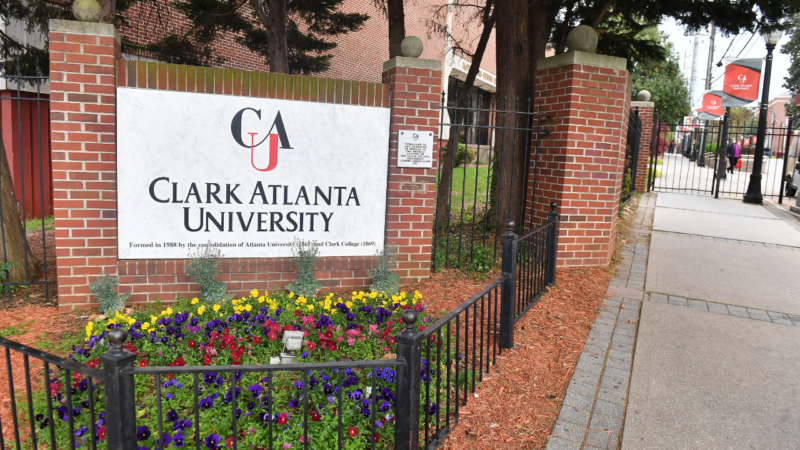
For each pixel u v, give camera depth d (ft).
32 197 31.86
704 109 71.56
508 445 9.74
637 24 29.68
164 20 34.76
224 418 9.64
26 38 29.55
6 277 16.51
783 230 30.45
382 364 7.65
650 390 11.73
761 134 41.32
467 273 19.60
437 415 9.43
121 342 6.60
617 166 21.08
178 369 6.72
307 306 14.53
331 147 16.53
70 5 22.68
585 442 9.83
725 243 26.66
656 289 19.03
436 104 17.20
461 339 13.96
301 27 39.45
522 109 24.32
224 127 15.53
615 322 15.72
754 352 13.92
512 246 13.15
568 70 19.99
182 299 15.57
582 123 20.24
